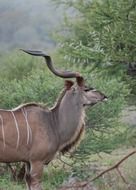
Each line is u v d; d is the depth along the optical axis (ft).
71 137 58.49
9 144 54.34
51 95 70.59
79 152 71.67
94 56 70.79
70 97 58.18
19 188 63.87
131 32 68.13
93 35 71.82
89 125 72.38
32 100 70.59
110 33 69.15
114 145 74.90
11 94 71.20
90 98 58.49
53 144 56.95
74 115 58.23
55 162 79.66
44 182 69.21
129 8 68.18
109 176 71.41
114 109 72.79
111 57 69.72
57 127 57.52
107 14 69.36
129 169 76.13
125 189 65.21
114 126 74.28
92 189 62.69
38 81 71.36
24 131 54.90
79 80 57.98
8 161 55.36
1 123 54.19
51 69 56.08
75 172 70.44
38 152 55.72
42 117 56.49
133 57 69.72
